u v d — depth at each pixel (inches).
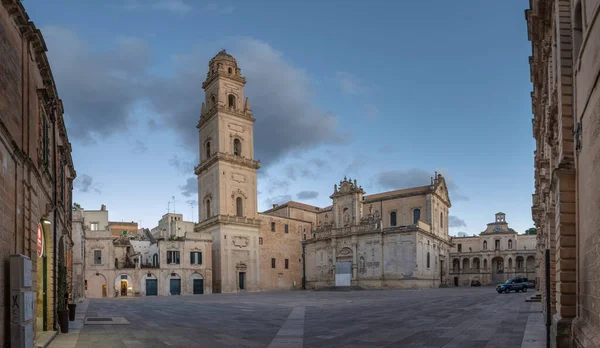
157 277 3056.1
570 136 552.4
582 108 474.3
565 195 546.3
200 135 3622.0
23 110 611.8
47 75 760.3
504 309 1293.1
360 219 3563.0
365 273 3390.7
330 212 4126.5
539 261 1768.0
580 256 507.2
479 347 650.2
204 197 3476.9
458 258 4601.4
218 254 3250.5
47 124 790.5
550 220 816.9
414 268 3196.4
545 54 758.5
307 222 3993.6
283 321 1055.6
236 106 3506.4
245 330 889.5
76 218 2271.2
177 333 852.0
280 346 688.4
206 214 3457.2
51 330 846.5
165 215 4224.9
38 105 703.1
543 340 697.0
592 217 428.1
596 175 406.3
